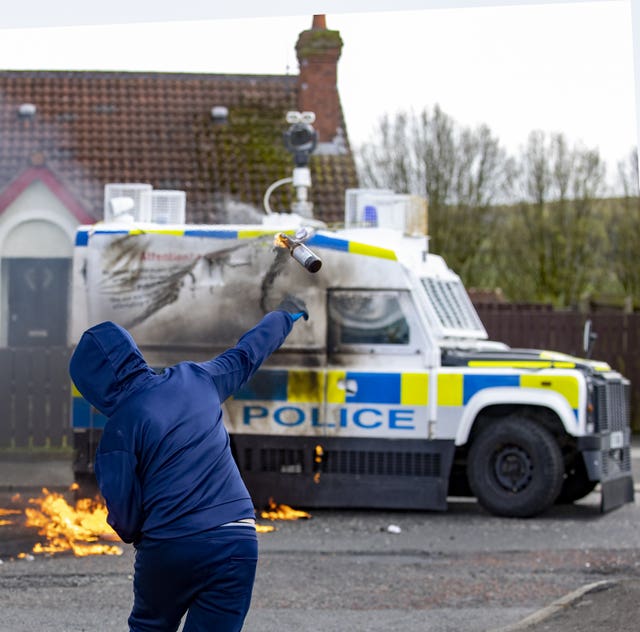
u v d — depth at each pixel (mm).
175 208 16703
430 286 16000
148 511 6078
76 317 15781
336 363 15516
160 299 15641
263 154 29625
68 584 11047
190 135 29812
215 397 6410
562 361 15383
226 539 6031
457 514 15695
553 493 15164
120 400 6246
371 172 35031
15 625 9430
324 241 15578
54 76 30422
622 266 34594
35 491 17141
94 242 15766
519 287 35594
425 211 17062
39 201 26406
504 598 10609
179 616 6172
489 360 15414
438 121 34625
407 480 15367
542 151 34688
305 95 29875
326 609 10141
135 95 30453
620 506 16453
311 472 15508
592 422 15266
